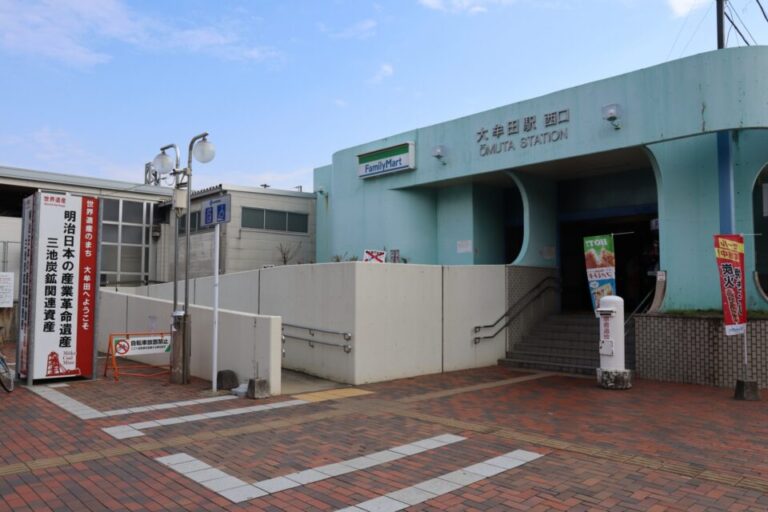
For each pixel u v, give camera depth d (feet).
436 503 16.17
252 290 47.06
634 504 16.10
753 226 39.24
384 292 38.50
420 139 55.52
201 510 15.61
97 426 24.40
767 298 37.32
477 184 56.03
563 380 38.65
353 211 61.67
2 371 32.63
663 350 38.19
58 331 34.88
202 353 37.60
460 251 56.24
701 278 39.11
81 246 35.70
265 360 32.24
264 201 76.33
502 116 49.06
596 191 52.85
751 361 34.76
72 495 16.53
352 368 36.50
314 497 16.58
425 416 27.22
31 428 23.99
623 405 30.04
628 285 57.93
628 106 41.06
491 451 21.29
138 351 36.88
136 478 18.01
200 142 35.35
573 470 19.07
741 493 16.94
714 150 38.83
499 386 36.17
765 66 36.09
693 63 37.83
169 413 27.14
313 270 40.27
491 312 46.19
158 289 64.44
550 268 52.39
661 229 40.83
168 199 84.17
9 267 73.56
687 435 23.70
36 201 34.32
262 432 23.81
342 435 23.47
